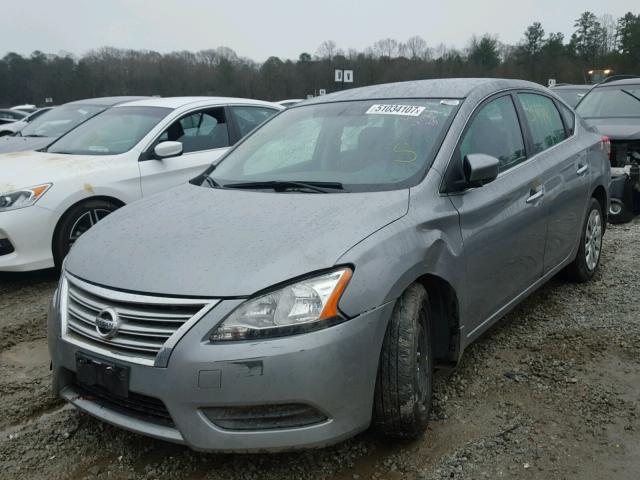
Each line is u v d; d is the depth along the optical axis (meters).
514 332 4.13
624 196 7.12
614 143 7.62
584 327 4.16
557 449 2.82
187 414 2.41
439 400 3.28
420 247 2.82
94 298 2.69
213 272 2.52
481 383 3.46
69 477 2.73
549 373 3.54
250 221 2.89
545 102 4.63
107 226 3.20
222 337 2.39
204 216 3.04
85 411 2.73
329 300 2.46
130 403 2.60
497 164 3.19
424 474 2.67
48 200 5.33
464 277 3.13
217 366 2.36
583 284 5.02
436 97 3.76
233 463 2.79
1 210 5.17
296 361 2.37
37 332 4.43
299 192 3.25
